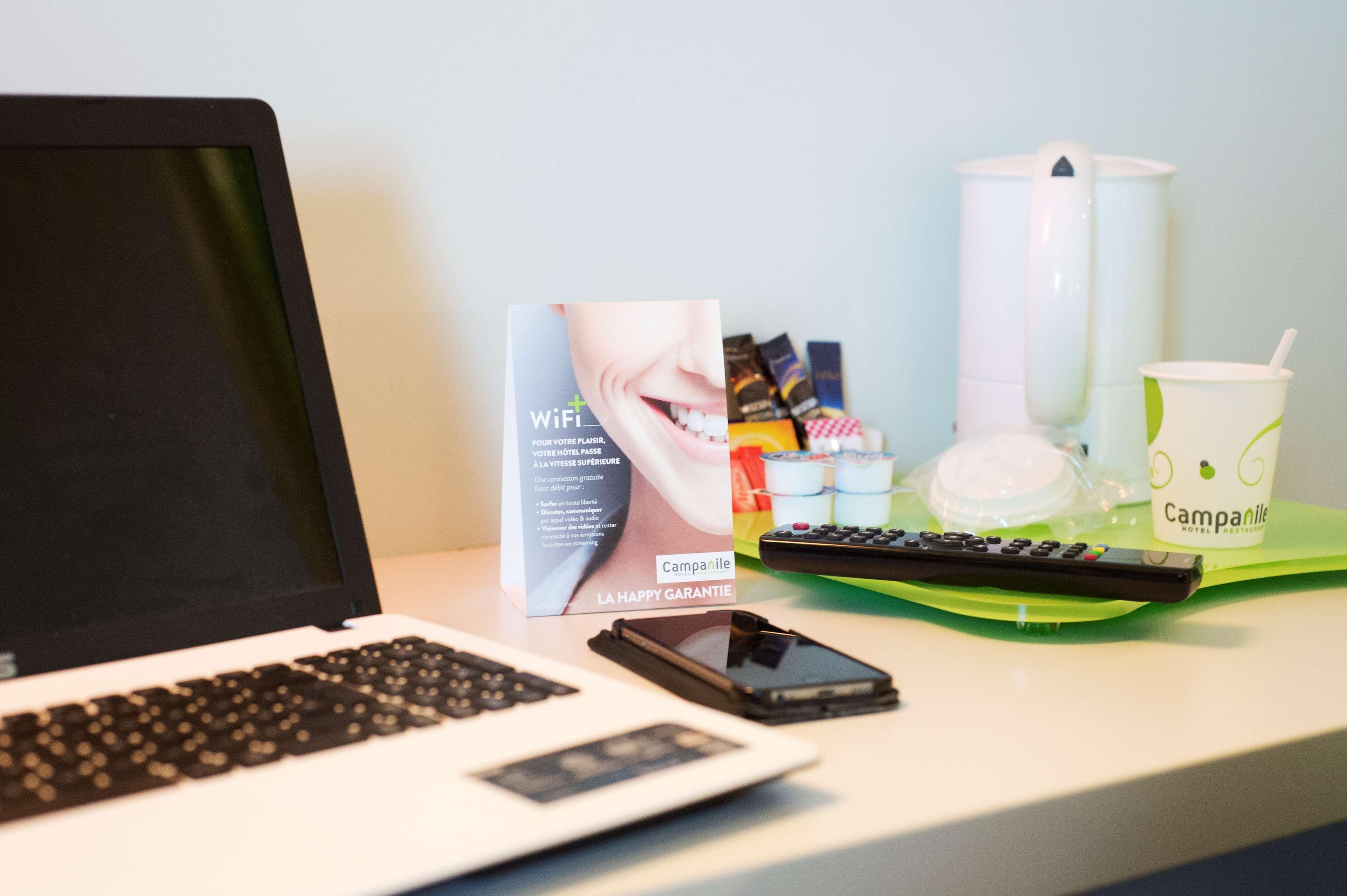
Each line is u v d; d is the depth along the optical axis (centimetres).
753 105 90
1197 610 63
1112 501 78
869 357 98
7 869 29
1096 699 48
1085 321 78
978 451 80
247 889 28
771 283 93
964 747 42
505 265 83
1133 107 107
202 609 52
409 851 30
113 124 53
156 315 53
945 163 99
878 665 53
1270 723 45
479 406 83
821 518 75
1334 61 116
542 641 59
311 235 76
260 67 73
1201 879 101
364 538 57
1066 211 77
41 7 67
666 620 57
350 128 76
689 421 67
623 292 87
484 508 84
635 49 85
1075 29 103
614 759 36
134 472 51
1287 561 67
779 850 34
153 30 70
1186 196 111
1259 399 69
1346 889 108
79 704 42
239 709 41
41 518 48
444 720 40
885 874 35
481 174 81
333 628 53
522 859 33
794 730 44
